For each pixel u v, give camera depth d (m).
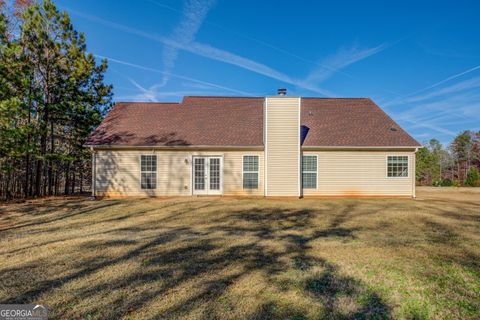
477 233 6.67
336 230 6.95
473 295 3.45
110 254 4.93
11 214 9.26
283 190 13.88
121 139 13.95
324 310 3.07
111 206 10.92
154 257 4.79
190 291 3.51
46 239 5.96
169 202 12.02
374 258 4.78
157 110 16.84
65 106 14.98
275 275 4.02
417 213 9.49
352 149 14.21
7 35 13.56
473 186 25.50
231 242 5.77
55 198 13.89
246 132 14.98
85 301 3.26
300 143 14.05
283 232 6.73
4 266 4.34
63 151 17.28
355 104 17.81
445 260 4.70
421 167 38.66
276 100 13.97
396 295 3.43
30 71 13.14
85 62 15.44
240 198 13.45
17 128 11.77
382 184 14.19
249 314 2.97
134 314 2.98
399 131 14.99
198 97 18.38
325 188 14.16
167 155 14.05
